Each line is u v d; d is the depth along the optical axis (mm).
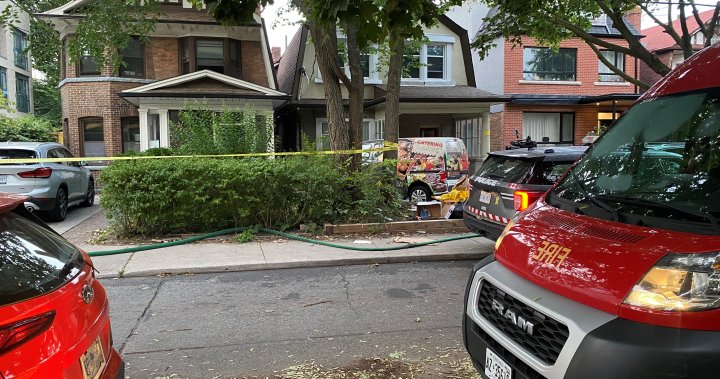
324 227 9078
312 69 18594
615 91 21156
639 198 2814
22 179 9828
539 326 2438
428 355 4152
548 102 20391
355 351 4258
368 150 9773
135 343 4477
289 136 19891
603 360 2080
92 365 2439
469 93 18922
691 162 2881
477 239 8695
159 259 7266
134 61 17812
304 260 7207
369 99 19266
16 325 2014
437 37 19984
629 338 2064
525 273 2680
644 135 3254
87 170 13070
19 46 32094
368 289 6082
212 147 9875
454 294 5875
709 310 2000
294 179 8883
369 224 9180
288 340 4520
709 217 2344
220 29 18062
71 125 17484
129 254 7578
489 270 2982
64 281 2443
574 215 2926
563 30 13711
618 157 3318
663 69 10203
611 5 9773
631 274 2197
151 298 5762
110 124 17375
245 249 7875
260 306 5465
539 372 2361
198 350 4320
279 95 16359
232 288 6145
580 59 20875
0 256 2311
